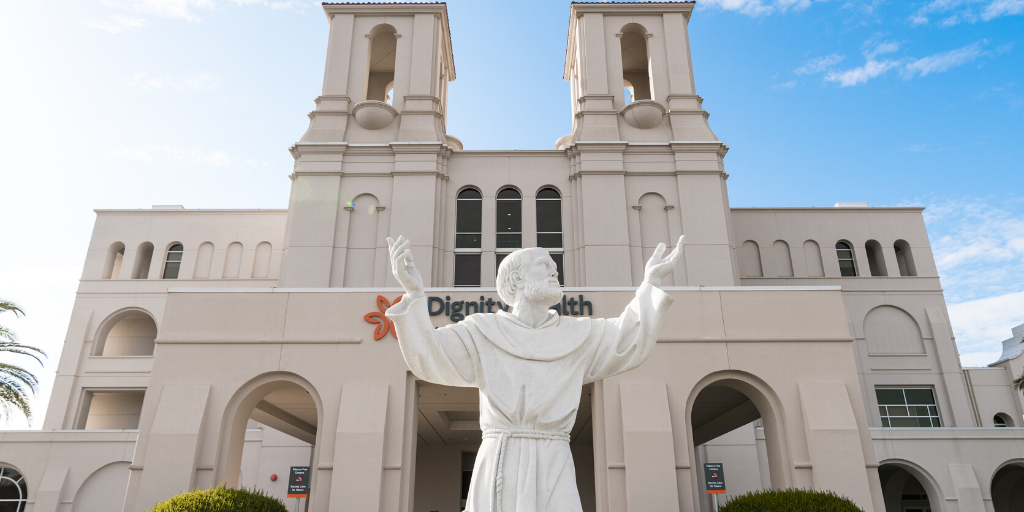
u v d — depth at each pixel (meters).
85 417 29.98
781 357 15.32
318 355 15.34
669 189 24.83
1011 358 30.61
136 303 31.64
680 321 15.60
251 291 15.88
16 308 24.30
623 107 26.64
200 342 15.39
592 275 23.16
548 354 4.63
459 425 22.27
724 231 24.05
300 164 24.91
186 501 12.23
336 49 27.62
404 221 23.94
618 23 28.39
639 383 14.98
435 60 27.53
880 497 14.12
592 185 24.52
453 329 4.77
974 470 22.83
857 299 31.91
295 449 26.45
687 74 27.30
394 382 15.09
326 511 13.98
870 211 33.81
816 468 14.19
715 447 25.39
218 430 14.66
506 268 5.11
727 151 25.47
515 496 4.24
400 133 25.55
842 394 14.89
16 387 23.92
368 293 15.85
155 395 14.95
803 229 33.34
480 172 25.36
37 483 23.55
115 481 23.86
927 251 33.22
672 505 13.85
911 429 23.44
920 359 30.84
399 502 14.15
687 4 28.42
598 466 14.53
